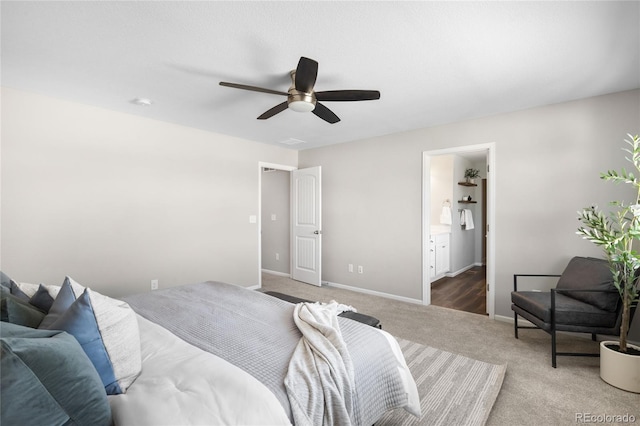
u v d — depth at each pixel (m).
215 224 4.18
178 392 1.00
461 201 6.06
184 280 3.85
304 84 2.03
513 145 3.23
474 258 6.79
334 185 4.87
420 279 3.96
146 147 3.50
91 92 2.75
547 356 2.50
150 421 0.88
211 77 2.42
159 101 2.97
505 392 2.01
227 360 1.28
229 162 4.33
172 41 1.91
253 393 1.02
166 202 3.68
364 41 1.90
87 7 1.59
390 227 4.23
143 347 1.33
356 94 2.23
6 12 1.62
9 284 1.44
